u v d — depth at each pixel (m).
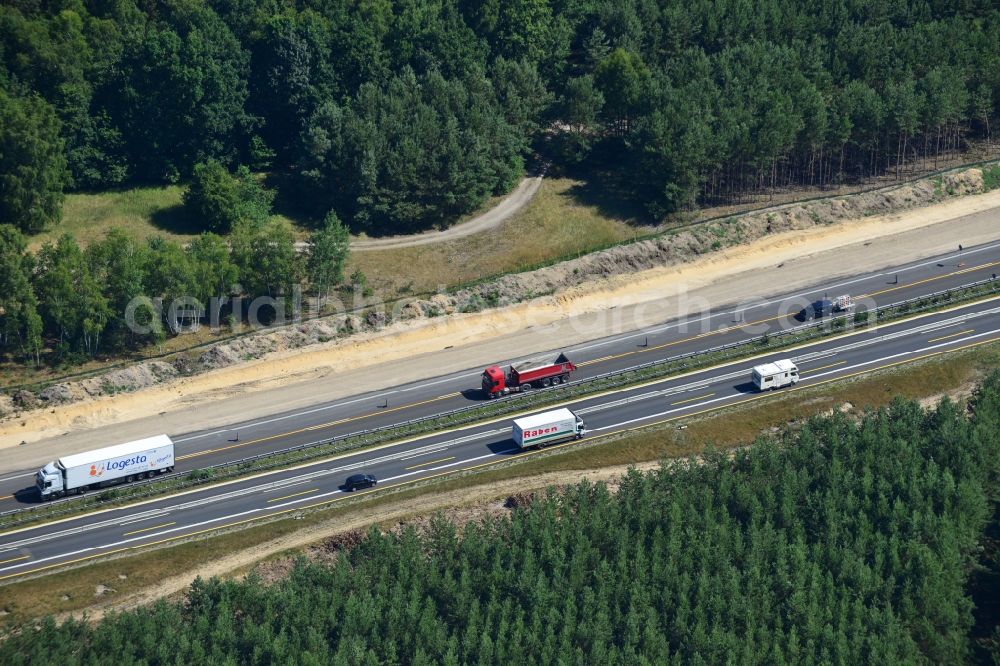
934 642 120.31
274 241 179.62
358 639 119.88
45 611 128.25
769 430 155.38
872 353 168.62
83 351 170.38
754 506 133.75
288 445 156.38
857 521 132.00
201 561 135.12
